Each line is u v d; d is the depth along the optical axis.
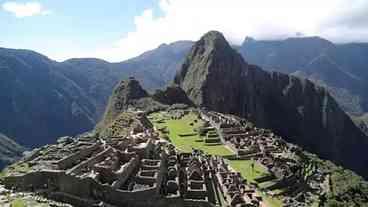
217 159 99.69
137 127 126.31
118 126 153.38
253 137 138.62
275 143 138.88
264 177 93.94
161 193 61.12
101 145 79.94
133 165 67.19
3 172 62.41
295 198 90.81
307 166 128.75
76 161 66.44
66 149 75.25
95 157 66.69
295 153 139.38
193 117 190.62
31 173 54.38
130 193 55.97
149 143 81.31
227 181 78.38
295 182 101.25
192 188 67.00
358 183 124.31
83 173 57.19
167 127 154.50
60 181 54.00
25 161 69.50
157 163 69.38
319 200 96.00
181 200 59.84
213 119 178.25
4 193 51.25
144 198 57.19
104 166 59.72
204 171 82.25
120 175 58.62
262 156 113.56
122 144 79.88
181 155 91.00
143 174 63.50
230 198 69.94
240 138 133.00
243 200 70.62
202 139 133.00
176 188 63.16
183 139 132.62
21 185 54.31
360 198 112.62
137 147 75.12
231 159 109.00
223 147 122.56
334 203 97.75
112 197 55.12
